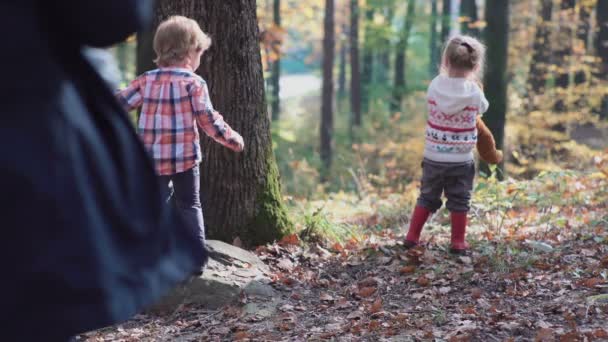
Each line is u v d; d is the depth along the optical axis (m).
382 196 10.54
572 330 3.76
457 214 5.36
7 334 1.33
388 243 5.93
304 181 17.59
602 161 7.90
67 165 1.39
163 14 5.46
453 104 5.14
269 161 5.73
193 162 4.32
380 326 4.11
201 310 4.62
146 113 4.27
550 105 17.70
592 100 18.61
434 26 30.70
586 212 7.11
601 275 4.61
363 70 32.88
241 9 5.42
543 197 7.67
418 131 22.80
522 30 22.95
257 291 4.73
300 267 5.28
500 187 7.45
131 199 1.52
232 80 5.43
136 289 1.46
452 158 5.25
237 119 5.48
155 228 1.55
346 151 22.97
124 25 1.44
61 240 1.35
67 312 1.35
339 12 34.72
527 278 4.84
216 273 4.81
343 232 6.19
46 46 1.43
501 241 5.65
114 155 1.51
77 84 1.49
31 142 1.36
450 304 4.45
